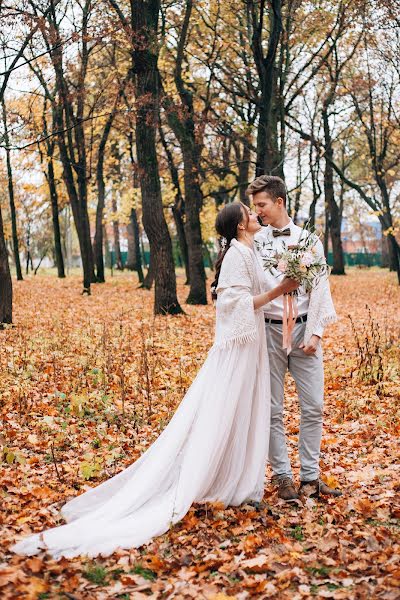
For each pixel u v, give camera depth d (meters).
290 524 4.37
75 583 3.48
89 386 8.38
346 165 41.62
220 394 4.55
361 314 18.20
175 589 3.46
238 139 20.39
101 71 24.31
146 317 16.47
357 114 27.59
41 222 51.38
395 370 9.47
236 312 4.58
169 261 17.34
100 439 6.28
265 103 18.00
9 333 12.91
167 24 21.19
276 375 4.94
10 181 33.28
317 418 4.93
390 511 4.52
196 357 10.79
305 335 4.82
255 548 3.94
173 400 7.75
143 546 4.03
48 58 18.98
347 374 9.54
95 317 16.47
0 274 14.03
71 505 4.45
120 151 34.44
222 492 4.54
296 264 4.57
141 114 16.66
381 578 3.50
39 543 3.89
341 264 41.88
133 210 32.62
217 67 21.12
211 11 20.38
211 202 33.47
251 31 21.47
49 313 17.22
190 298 21.39
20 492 4.80
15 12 13.81
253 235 4.95
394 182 39.41
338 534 4.15
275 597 3.38
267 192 4.95
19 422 6.82
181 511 4.29
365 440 6.50
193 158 21.05
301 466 4.96
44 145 29.23
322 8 20.06
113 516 4.22
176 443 4.55
